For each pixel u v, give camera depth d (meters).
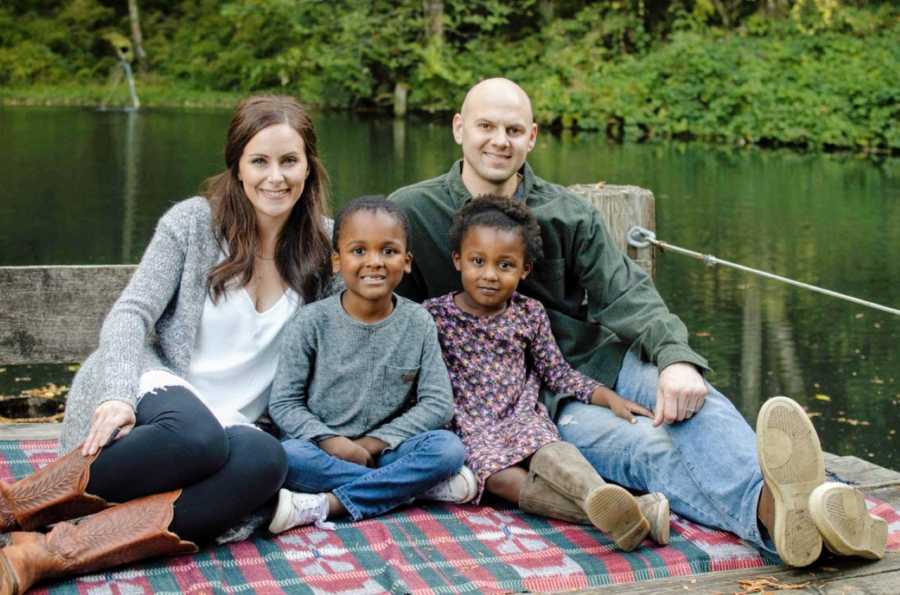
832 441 4.48
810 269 7.27
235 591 2.27
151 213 8.33
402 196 3.04
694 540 2.57
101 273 3.47
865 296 6.64
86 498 2.37
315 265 2.80
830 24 16.62
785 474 2.39
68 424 2.56
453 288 3.04
